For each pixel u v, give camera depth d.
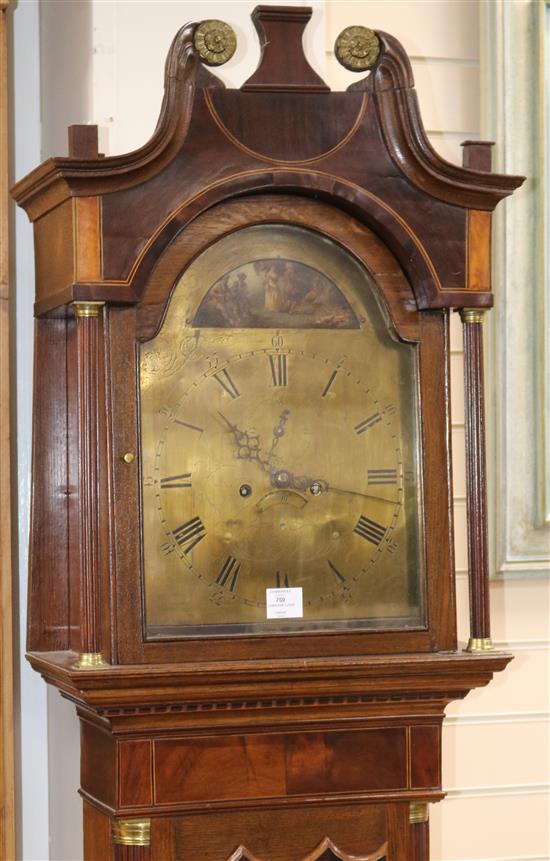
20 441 2.14
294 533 1.70
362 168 1.70
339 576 1.71
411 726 1.76
